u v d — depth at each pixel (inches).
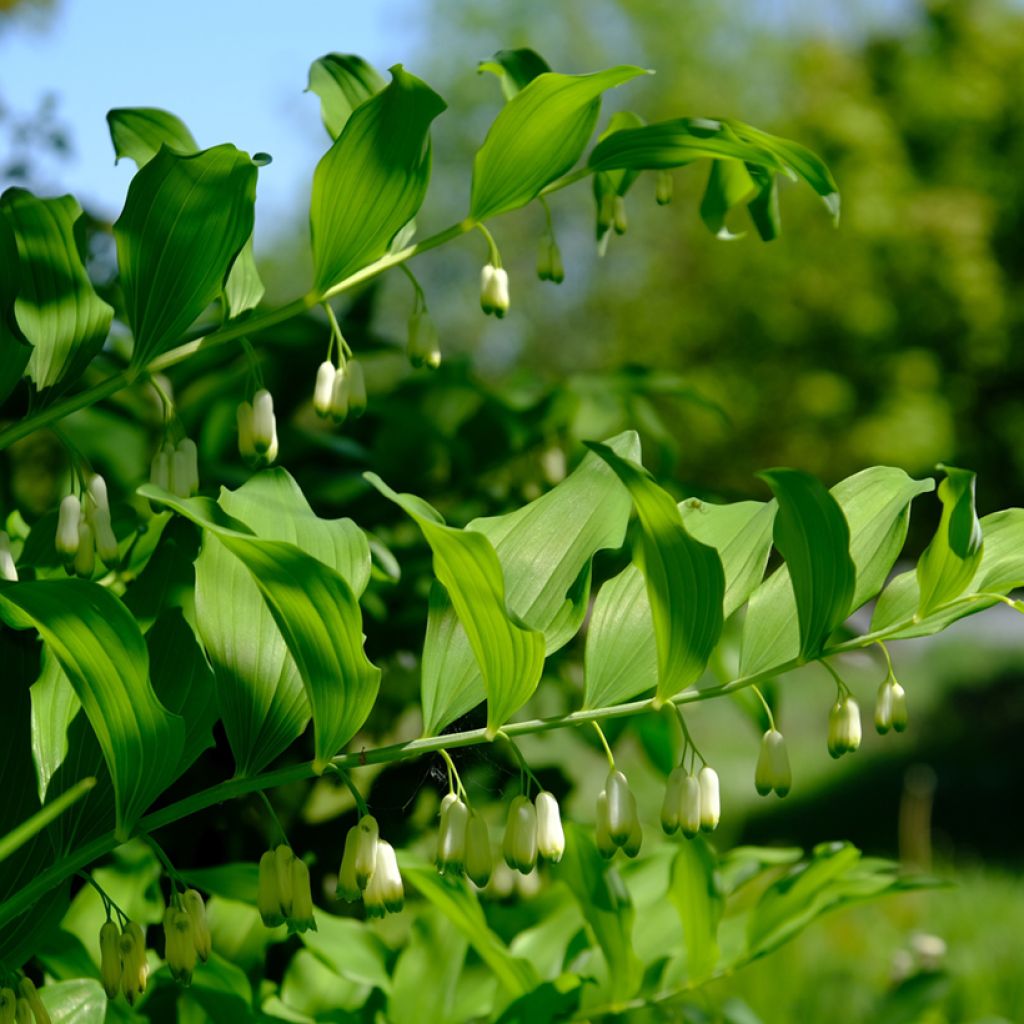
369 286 89.4
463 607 46.3
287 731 50.1
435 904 67.5
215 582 51.2
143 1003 66.8
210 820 78.4
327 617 44.9
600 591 53.3
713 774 50.5
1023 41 522.6
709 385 498.3
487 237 56.3
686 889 70.9
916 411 491.8
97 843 47.9
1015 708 414.3
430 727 50.6
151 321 52.1
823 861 72.6
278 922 47.2
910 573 53.9
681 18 751.7
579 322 790.5
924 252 493.7
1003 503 523.5
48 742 52.9
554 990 67.8
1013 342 505.4
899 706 53.0
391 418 89.4
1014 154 515.8
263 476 53.6
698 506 57.0
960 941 167.2
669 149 57.2
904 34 550.9
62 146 130.9
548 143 54.7
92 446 85.7
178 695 54.2
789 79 630.5
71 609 42.7
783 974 139.2
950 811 313.9
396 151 51.3
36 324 53.6
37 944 53.9
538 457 92.0
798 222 507.8
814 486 47.3
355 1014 71.2
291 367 87.4
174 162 49.2
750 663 53.1
